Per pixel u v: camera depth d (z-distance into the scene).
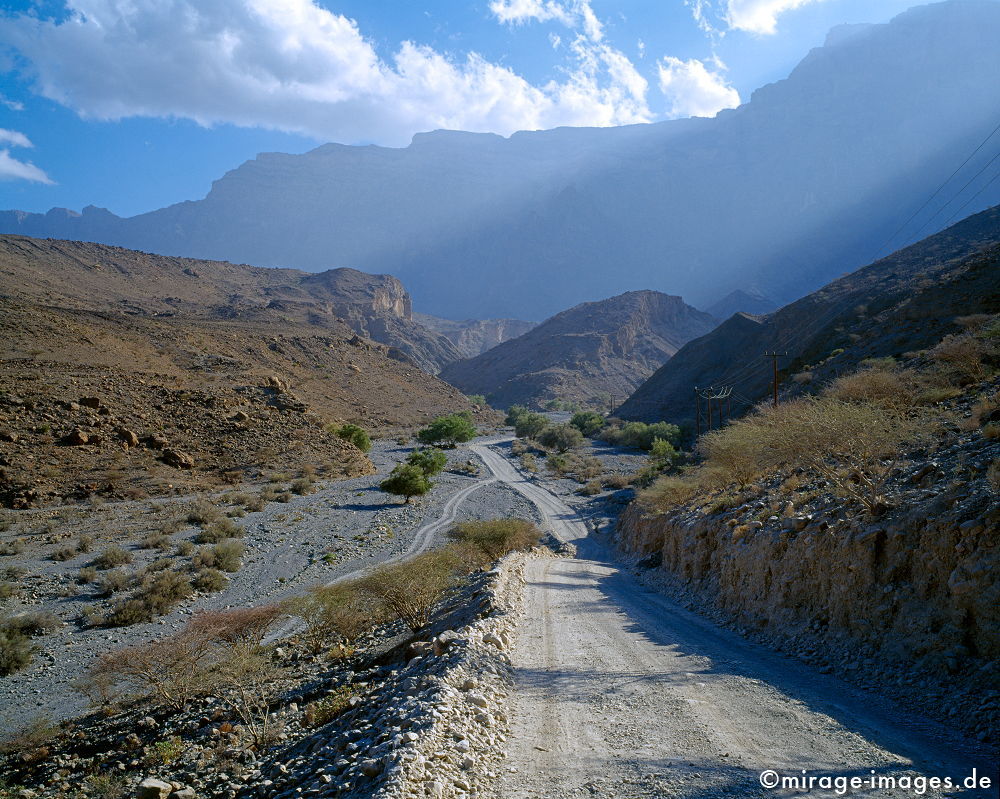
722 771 5.51
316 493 45.53
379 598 15.46
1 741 12.14
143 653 12.23
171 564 25.94
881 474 11.74
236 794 6.50
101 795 8.32
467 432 90.19
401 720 6.17
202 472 44.38
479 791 5.14
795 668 9.34
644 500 29.75
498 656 8.97
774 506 14.56
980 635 7.38
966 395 16.02
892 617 8.81
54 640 18.36
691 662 9.68
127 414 48.00
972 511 8.22
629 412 121.94
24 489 34.75
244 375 70.50
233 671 12.38
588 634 11.66
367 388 114.50
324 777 5.46
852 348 51.59
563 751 6.03
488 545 25.39
